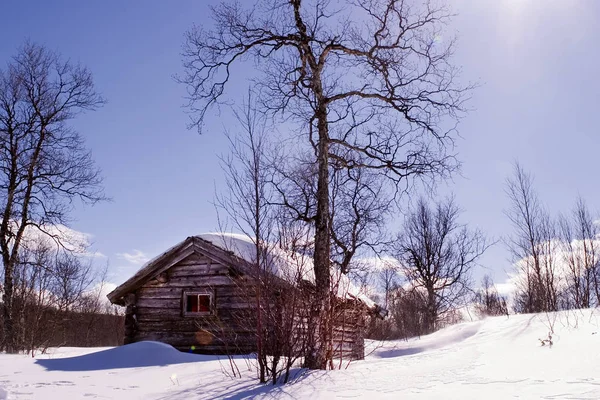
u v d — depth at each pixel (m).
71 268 22.70
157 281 14.58
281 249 8.38
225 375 8.00
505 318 17.36
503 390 5.38
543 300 19.41
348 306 10.61
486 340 11.51
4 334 17.03
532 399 4.83
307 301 8.39
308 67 11.65
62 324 22.11
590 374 5.83
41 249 18.78
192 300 15.84
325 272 9.41
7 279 18.14
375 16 11.52
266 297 7.67
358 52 11.51
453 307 33.03
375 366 8.45
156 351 10.91
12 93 20.50
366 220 15.30
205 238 14.03
